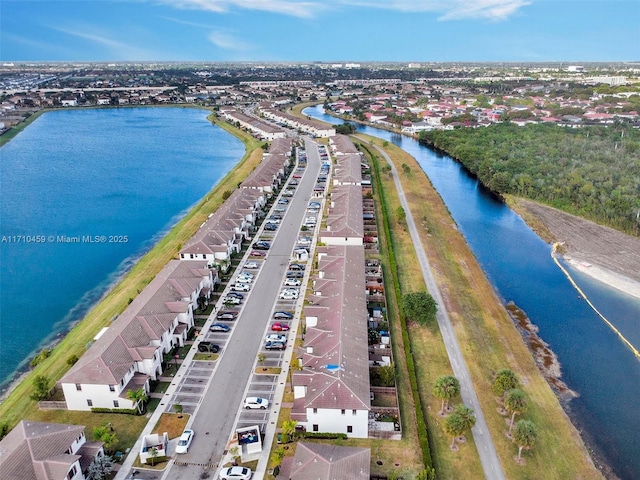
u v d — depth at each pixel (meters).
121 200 178.50
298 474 55.75
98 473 58.12
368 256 122.50
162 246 129.88
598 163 192.50
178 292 92.88
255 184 166.62
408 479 59.97
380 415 70.38
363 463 57.12
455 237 143.25
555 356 91.94
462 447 66.12
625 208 152.88
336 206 146.88
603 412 78.06
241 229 131.38
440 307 101.06
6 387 80.75
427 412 72.25
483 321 98.94
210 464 61.69
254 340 87.31
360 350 76.88
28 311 104.62
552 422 73.44
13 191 189.00
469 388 77.69
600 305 110.12
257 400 71.12
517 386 74.69
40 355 86.56
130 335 77.69
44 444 57.53
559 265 129.62
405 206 163.50
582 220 158.38
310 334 81.25
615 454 70.12
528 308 108.56
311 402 65.69
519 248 140.25
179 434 66.44
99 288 114.38
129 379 73.38
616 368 89.00
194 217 149.50
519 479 61.94
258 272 113.19
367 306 99.06
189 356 82.88
